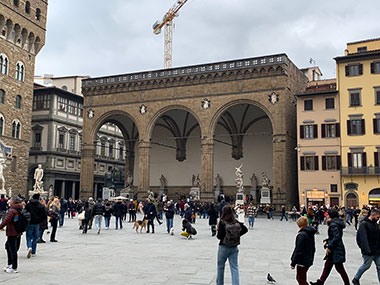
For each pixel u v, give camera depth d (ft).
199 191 207.31
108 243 74.23
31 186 255.50
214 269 48.65
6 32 198.90
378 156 165.68
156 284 40.01
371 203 164.96
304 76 217.56
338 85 175.94
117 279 42.09
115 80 218.38
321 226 136.26
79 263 51.52
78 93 316.60
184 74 201.16
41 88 256.73
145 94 210.79
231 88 192.13
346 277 37.40
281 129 180.65
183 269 48.39
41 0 223.10
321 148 175.42
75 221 130.52
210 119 194.29
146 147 207.51
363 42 190.49
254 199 204.23
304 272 34.76
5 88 198.29
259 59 187.32
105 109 219.41
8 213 45.06
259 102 185.88
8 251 45.47
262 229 114.01
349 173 168.45
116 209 106.22
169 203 96.48
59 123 261.65
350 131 171.53
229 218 35.22
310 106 179.73
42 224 71.56
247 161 223.51
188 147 242.17
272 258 58.95
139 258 56.65
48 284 39.29
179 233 96.94
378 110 168.04
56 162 257.75
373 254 37.29
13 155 203.31
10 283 39.52
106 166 307.99
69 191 278.67
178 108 202.80
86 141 221.25
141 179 205.46
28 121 215.10
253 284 40.83
